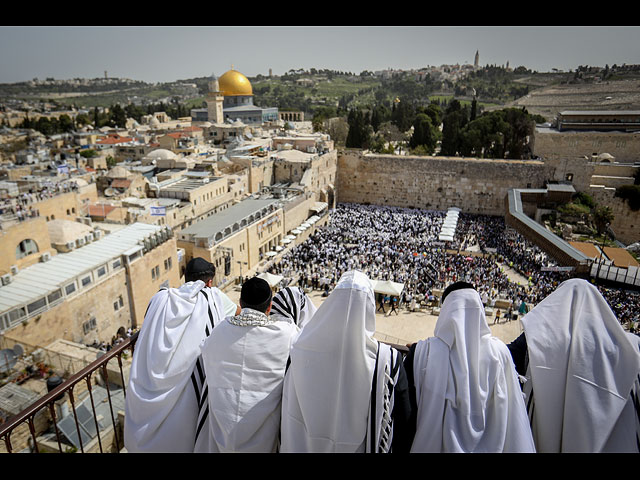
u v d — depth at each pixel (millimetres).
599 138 80000
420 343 4902
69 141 111312
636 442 4375
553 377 4668
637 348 4531
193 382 5109
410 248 56000
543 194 72750
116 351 5973
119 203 49156
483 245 59531
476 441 4273
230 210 56188
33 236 31469
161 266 38969
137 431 5016
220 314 5785
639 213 71188
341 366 4328
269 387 4754
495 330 36594
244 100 139625
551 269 48125
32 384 21812
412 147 112438
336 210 82125
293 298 5824
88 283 31234
